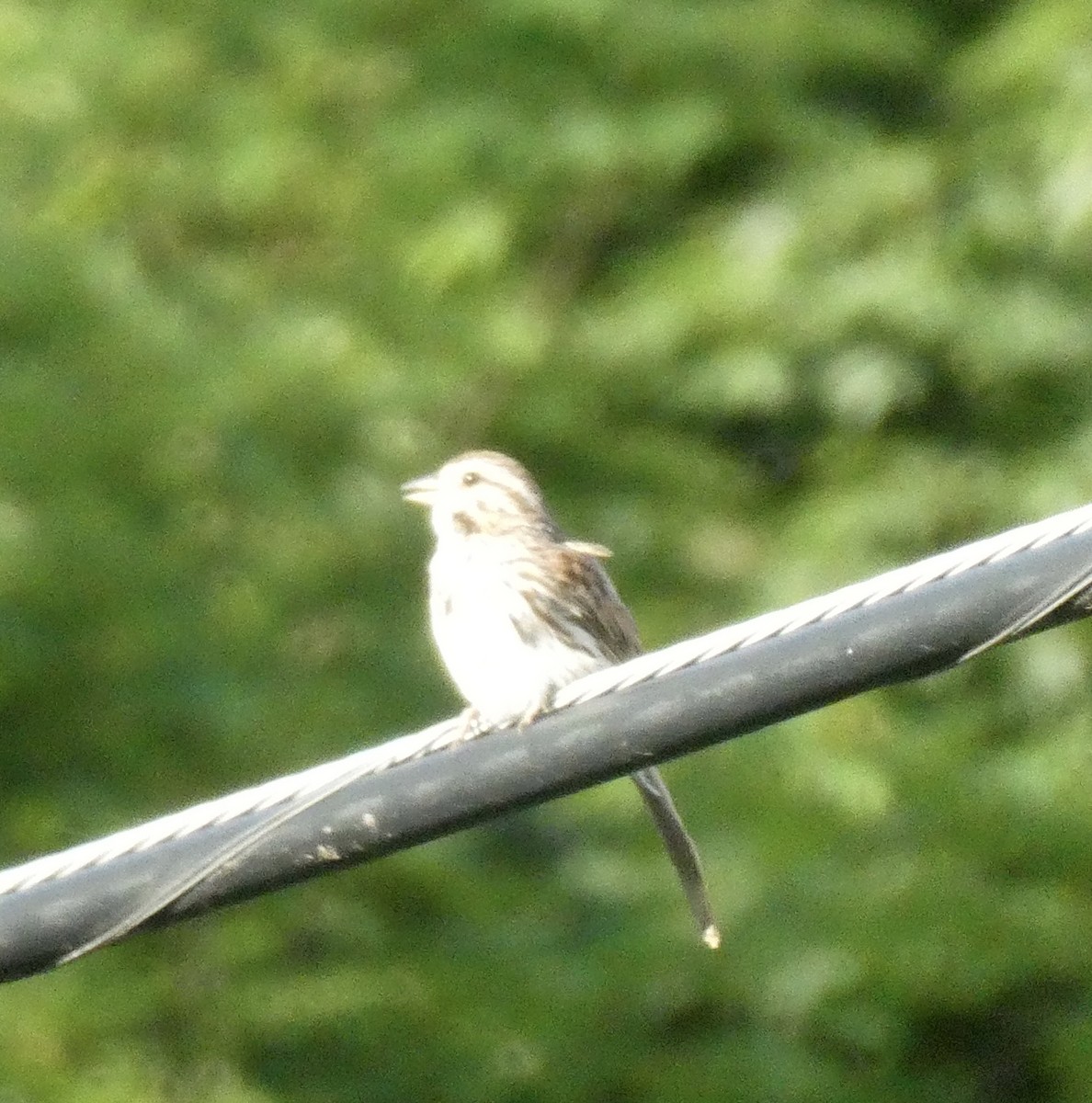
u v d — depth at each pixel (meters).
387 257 17.89
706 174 19.70
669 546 17.55
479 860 15.48
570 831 15.72
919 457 18.58
